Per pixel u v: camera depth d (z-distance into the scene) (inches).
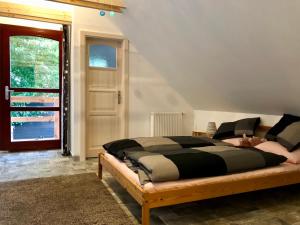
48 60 188.9
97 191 108.7
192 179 84.6
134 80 175.5
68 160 160.4
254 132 144.1
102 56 169.3
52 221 82.2
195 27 122.9
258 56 110.3
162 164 80.9
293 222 85.0
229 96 156.0
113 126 174.1
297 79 107.5
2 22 175.6
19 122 183.5
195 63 148.0
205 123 194.4
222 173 88.1
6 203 94.7
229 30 109.1
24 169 139.3
